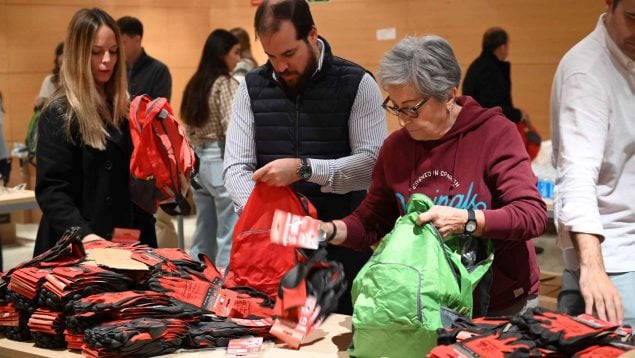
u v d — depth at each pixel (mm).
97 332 1894
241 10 9000
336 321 2238
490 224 1812
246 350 1944
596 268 1844
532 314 1695
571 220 1902
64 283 2031
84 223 2623
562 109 2066
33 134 7180
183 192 2652
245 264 2279
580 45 2098
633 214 2082
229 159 2656
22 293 2117
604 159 2078
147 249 2422
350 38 8234
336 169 2449
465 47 7629
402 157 2057
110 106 2762
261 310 2133
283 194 2270
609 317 1771
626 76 2031
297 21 2391
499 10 7398
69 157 2676
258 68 2660
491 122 1973
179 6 9055
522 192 1878
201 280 2250
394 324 1732
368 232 2117
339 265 1933
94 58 2666
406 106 1918
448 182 1979
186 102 5281
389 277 1758
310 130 2562
